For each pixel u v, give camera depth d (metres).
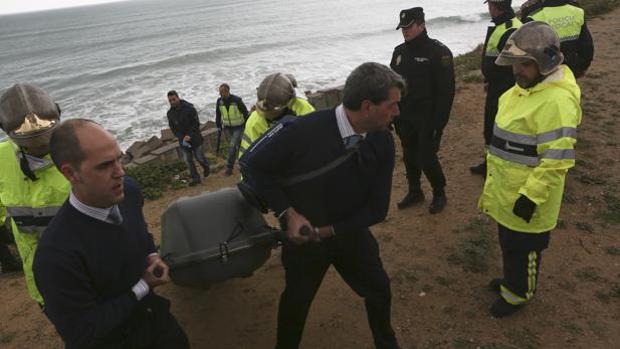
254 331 3.33
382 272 2.64
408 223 4.54
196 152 8.25
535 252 2.95
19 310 4.05
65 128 1.65
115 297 1.92
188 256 2.62
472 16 49.97
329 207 2.31
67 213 1.76
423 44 4.14
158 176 8.48
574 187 4.69
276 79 3.12
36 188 2.48
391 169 2.38
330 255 2.46
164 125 21.30
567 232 4.02
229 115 8.37
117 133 20.50
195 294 3.81
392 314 3.33
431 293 3.51
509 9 4.35
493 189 3.01
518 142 2.78
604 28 11.70
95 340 1.79
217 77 32.66
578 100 2.65
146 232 2.08
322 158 2.16
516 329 3.07
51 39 100.94
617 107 6.60
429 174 4.47
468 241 4.08
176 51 53.62
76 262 1.72
